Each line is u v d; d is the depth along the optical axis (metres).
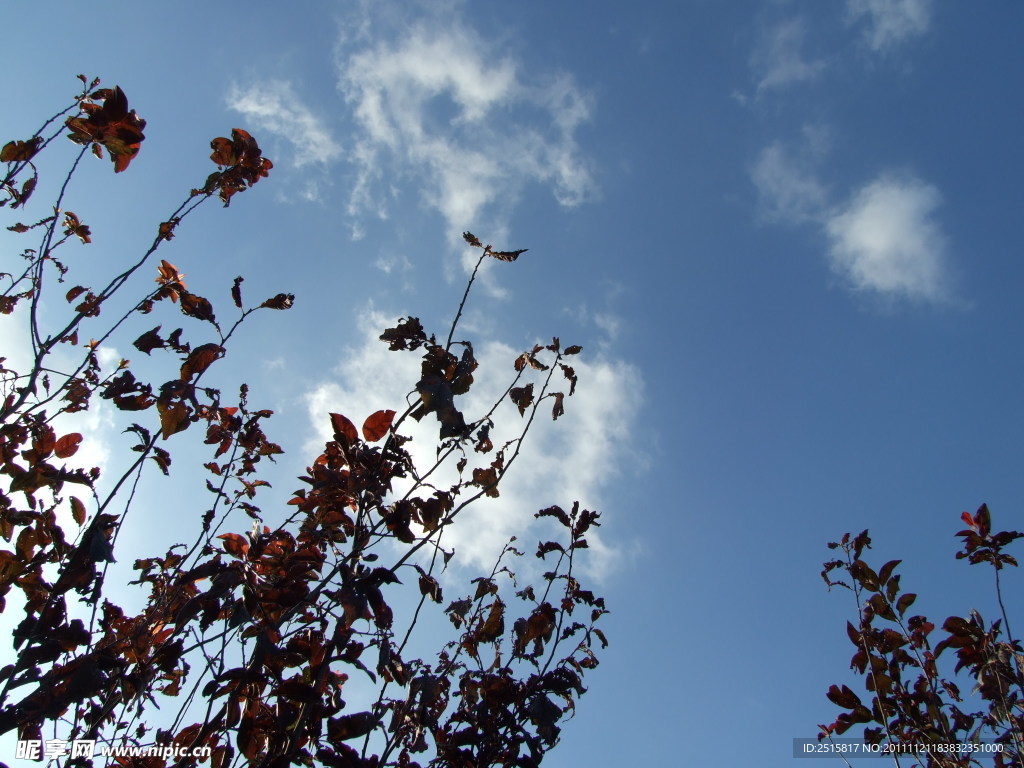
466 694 3.39
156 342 3.01
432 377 2.67
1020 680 3.05
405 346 2.84
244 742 2.50
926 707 3.33
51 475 2.84
